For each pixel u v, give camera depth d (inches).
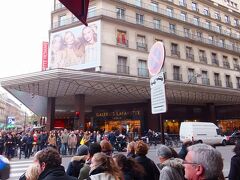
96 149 180.2
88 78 1049.5
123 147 867.4
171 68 1476.4
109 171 130.5
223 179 78.5
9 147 724.0
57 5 1439.5
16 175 460.1
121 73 1272.1
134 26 1366.9
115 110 1492.4
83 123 1168.8
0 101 4409.5
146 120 1400.1
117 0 1360.7
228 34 1950.1
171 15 1627.7
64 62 1307.8
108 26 1284.4
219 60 1754.4
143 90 1240.8
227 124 1731.1
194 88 1391.5
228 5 2064.5
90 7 1338.6
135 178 154.3
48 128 1238.3
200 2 1846.7
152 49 213.5
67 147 820.6
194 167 75.5
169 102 1537.9
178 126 1569.9
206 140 998.4
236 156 166.2
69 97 1318.9
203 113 1690.5
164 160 165.3
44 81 1035.9
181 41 1567.4
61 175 111.6
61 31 1347.2
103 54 1236.5
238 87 1818.4
